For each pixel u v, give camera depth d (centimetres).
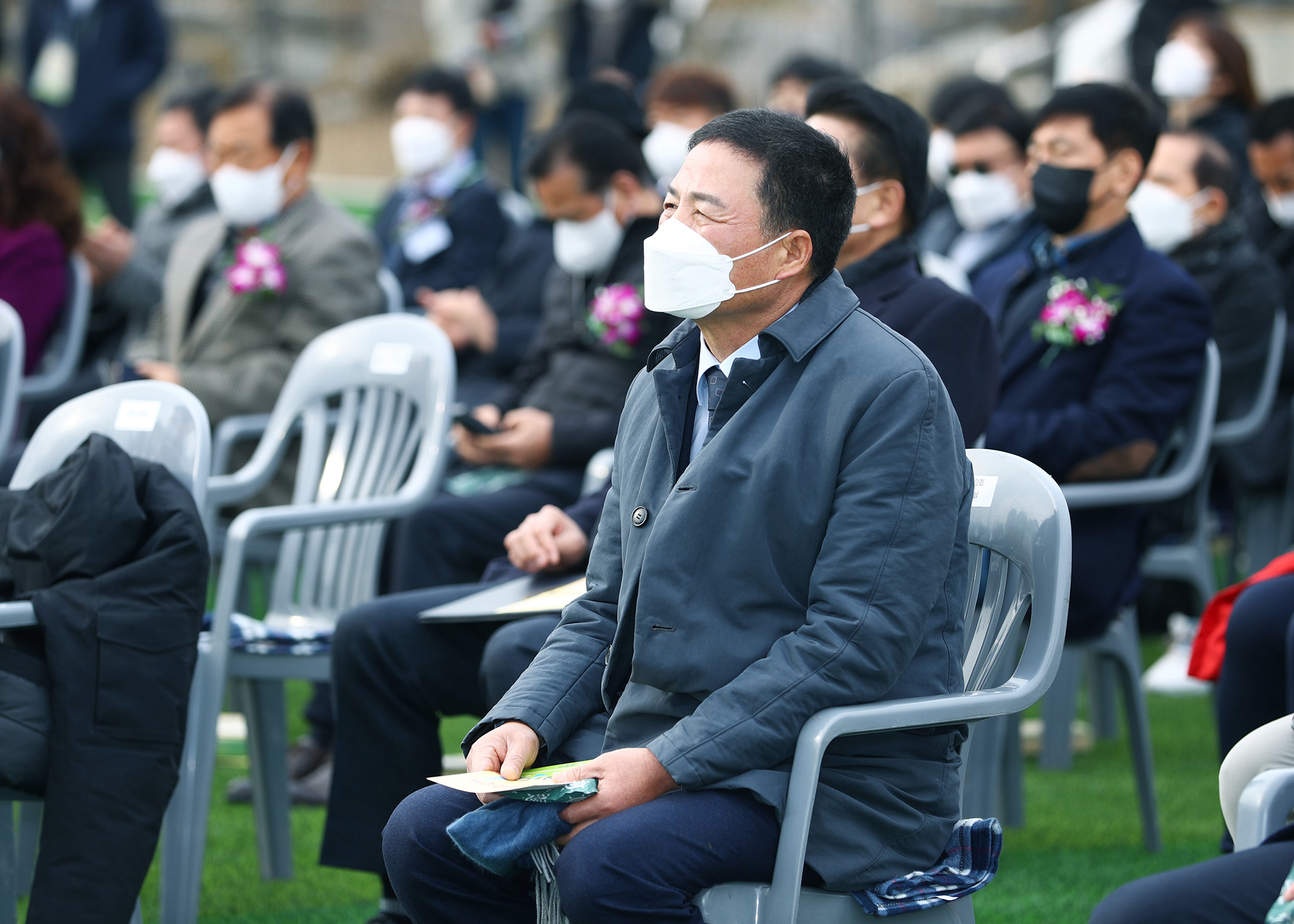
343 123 6381
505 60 3750
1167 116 2397
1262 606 1071
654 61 3591
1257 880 674
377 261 1694
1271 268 1658
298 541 1291
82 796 928
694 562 767
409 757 1055
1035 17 4969
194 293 1698
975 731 1232
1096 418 1312
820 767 725
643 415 845
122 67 3244
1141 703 1284
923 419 752
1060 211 1369
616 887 700
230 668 1188
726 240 775
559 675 827
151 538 995
